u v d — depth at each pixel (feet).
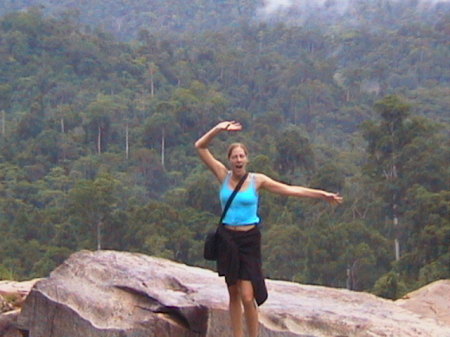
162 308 24.40
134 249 114.01
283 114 234.17
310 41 306.35
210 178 139.95
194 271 28.35
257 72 254.27
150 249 110.22
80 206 115.75
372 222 122.62
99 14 400.26
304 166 159.43
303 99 234.58
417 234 105.70
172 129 193.26
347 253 104.42
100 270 26.78
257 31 320.50
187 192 136.15
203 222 121.90
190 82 243.60
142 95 230.89
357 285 105.29
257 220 21.44
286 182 142.72
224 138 189.78
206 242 21.66
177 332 23.86
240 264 21.24
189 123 199.52
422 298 28.89
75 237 116.16
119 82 236.22
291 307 24.44
